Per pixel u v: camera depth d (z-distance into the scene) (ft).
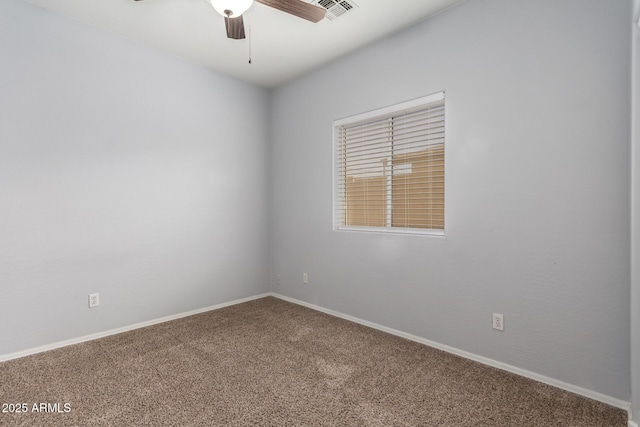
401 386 6.35
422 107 8.57
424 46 8.25
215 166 11.36
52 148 7.97
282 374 6.81
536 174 6.48
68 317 8.25
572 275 6.08
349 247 10.21
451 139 7.77
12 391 6.13
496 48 6.99
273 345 8.29
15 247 7.50
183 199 10.50
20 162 7.54
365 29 8.70
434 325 8.17
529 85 6.54
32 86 7.66
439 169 8.37
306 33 8.87
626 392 5.57
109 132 8.91
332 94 10.66
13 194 7.45
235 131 11.96
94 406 5.67
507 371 6.90
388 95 9.07
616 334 5.65
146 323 9.68
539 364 6.50
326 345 8.30
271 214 13.16
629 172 5.49
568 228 6.12
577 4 5.96
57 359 7.45
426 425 5.22
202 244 11.02
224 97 11.60
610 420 5.31
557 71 6.20
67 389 6.21
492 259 7.11
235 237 12.01
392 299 9.07
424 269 8.34
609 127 5.66
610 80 5.64
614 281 5.65
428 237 8.25
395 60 8.89
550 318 6.35
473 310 7.44
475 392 6.13
